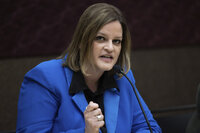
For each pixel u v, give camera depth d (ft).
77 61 11.94
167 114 33.55
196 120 16.70
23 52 26.68
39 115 10.97
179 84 34.45
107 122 11.96
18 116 11.31
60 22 27.71
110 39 10.70
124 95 13.08
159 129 13.64
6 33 25.85
